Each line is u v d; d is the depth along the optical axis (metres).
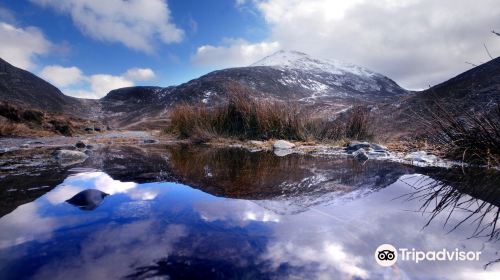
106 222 1.23
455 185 2.14
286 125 6.36
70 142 6.75
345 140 5.73
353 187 2.06
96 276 0.79
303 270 0.83
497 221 1.31
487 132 3.08
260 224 1.23
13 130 8.87
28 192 1.82
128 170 2.77
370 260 0.90
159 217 1.31
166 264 0.86
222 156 4.06
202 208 1.47
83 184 2.09
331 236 1.10
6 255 0.92
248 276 0.80
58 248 0.97
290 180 2.31
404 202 1.65
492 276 0.82
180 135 7.74
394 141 5.90
